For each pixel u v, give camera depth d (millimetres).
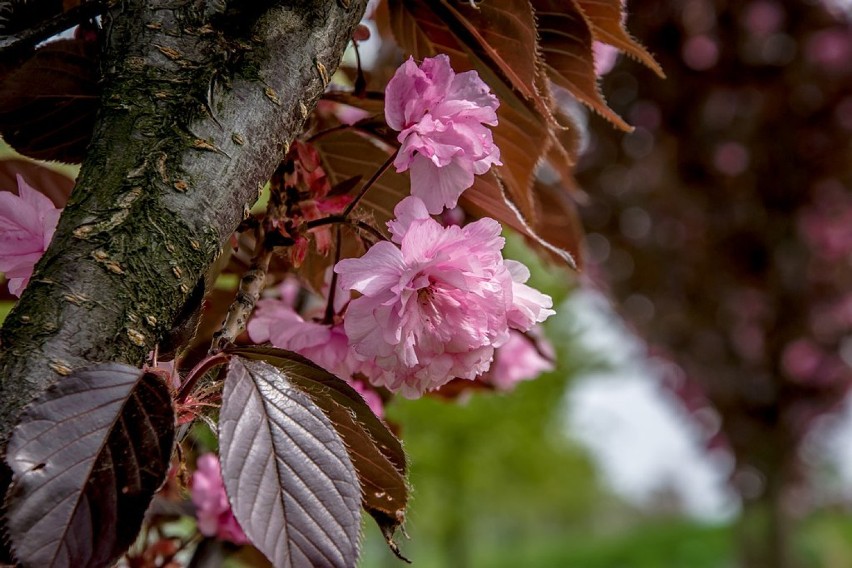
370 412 731
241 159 697
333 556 673
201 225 688
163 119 692
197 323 697
